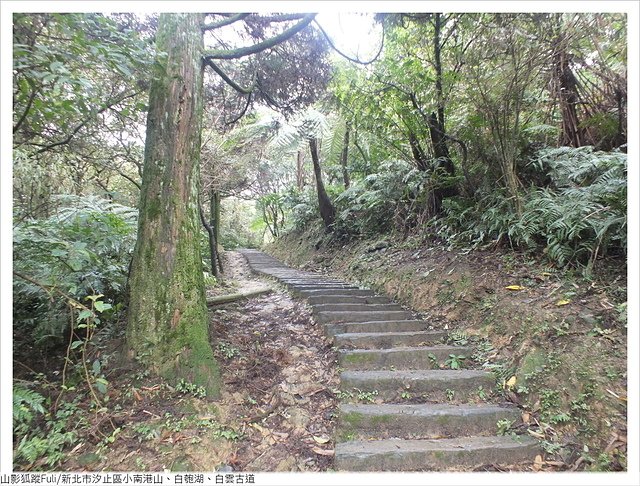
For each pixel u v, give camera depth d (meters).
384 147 5.92
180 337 2.58
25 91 2.26
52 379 2.65
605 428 2.06
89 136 3.76
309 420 2.45
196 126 2.85
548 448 2.11
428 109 4.60
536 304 2.97
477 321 3.33
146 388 2.41
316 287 5.15
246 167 8.77
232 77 4.59
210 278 5.80
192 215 2.80
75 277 2.85
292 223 12.16
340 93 5.37
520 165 4.00
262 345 3.26
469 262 3.98
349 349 3.14
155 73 2.71
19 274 2.12
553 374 2.42
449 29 4.23
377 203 6.55
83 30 2.09
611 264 2.99
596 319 2.56
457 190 5.05
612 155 3.04
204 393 2.44
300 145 7.47
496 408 2.41
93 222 3.00
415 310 4.05
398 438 2.29
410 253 5.19
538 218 3.36
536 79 3.85
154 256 2.63
